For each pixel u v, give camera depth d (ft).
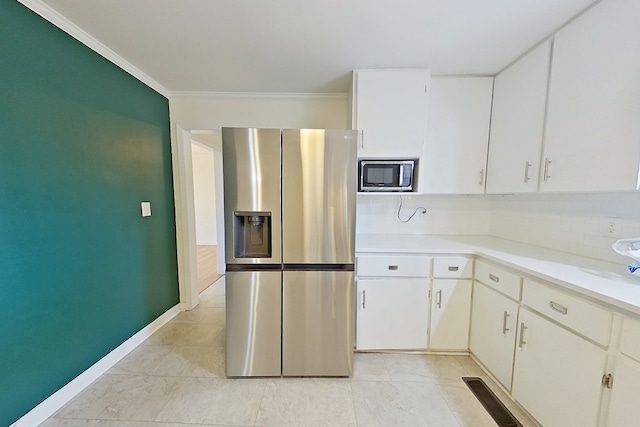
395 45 5.73
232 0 4.39
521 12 4.65
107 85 6.11
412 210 8.56
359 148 6.97
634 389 3.13
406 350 6.93
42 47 4.73
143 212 7.41
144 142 7.40
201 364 6.46
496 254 5.86
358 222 8.62
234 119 8.57
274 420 4.89
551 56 5.29
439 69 6.80
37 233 4.70
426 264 6.59
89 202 5.72
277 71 6.95
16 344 4.41
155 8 4.62
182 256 9.14
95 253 5.88
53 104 4.94
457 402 5.31
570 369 3.94
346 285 5.92
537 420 4.58
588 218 5.54
